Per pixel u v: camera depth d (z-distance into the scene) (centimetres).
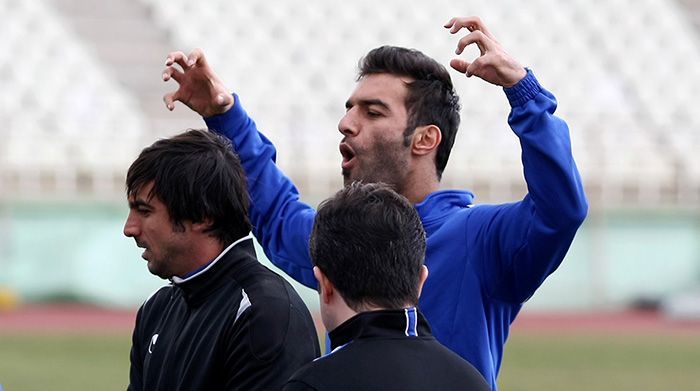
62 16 9181
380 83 1201
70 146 8388
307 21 9494
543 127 1064
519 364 5112
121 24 9294
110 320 6806
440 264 1145
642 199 9044
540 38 9731
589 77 9638
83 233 7494
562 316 7850
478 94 9212
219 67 9206
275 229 1322
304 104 9112
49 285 7462
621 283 8325
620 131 9338
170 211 1035
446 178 8844
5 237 7419
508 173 8944
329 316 896
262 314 1020
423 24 9625
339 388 830
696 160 9238
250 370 1004
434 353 873
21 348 5366
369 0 9625
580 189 1071
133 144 8519
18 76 8756
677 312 7769
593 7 9919
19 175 8150
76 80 8881
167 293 1157
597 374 4769
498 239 1118
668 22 9994
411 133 1192
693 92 9719
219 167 1046
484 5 9756
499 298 1138
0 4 9031
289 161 8625
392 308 871
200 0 9469
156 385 1076
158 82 9062
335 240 874
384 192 898
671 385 4462
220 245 1065
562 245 1088
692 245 8394
